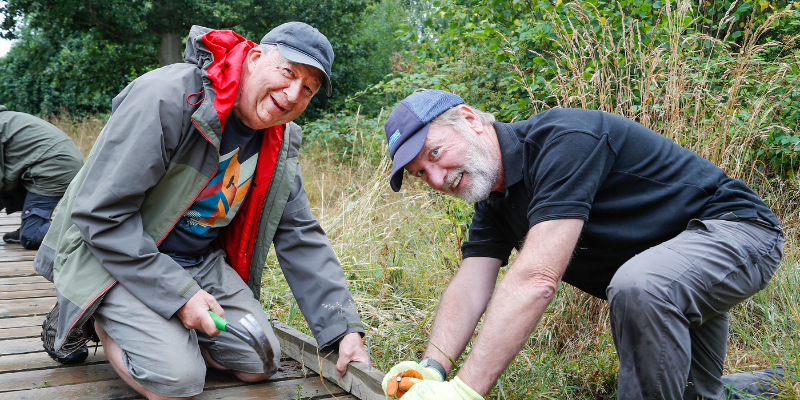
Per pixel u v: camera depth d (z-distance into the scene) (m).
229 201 2.19
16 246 4.66
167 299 1.92
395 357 2.63
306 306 2.30
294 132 2.35
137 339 1.92
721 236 1.68
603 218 1.80
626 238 1.79
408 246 4.32
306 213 2.36
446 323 2.02
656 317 1.56
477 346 1.59
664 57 3.32
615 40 4.22
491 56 5.91
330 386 2.25
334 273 2.32
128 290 1.97
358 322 2.26
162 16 13.71
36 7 13.58
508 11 5.47
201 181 2.06
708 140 2.96
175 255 2.19
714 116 3.01
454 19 6.23
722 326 2.03
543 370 2.30
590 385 2.28
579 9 3.43
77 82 16.27
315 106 14.52
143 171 1.89
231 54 2.04
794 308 2.73
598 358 2.38
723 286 1.66
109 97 19.28
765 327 2.66
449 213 4.08
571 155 1.65
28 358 2.40
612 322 1.69
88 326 2.20
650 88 3.04
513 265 1.63
